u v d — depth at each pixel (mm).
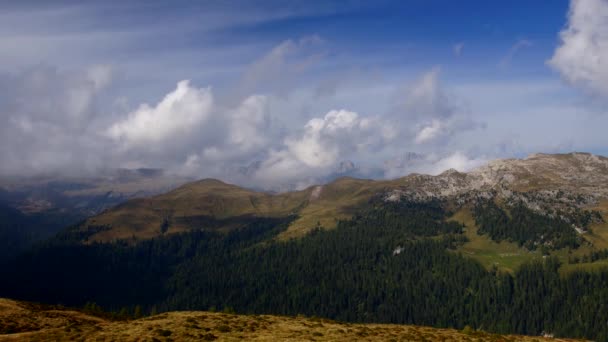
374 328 81312
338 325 83188
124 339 63844
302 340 65500
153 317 85188
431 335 76188
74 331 70062
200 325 75000
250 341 64438
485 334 81000
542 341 77312
